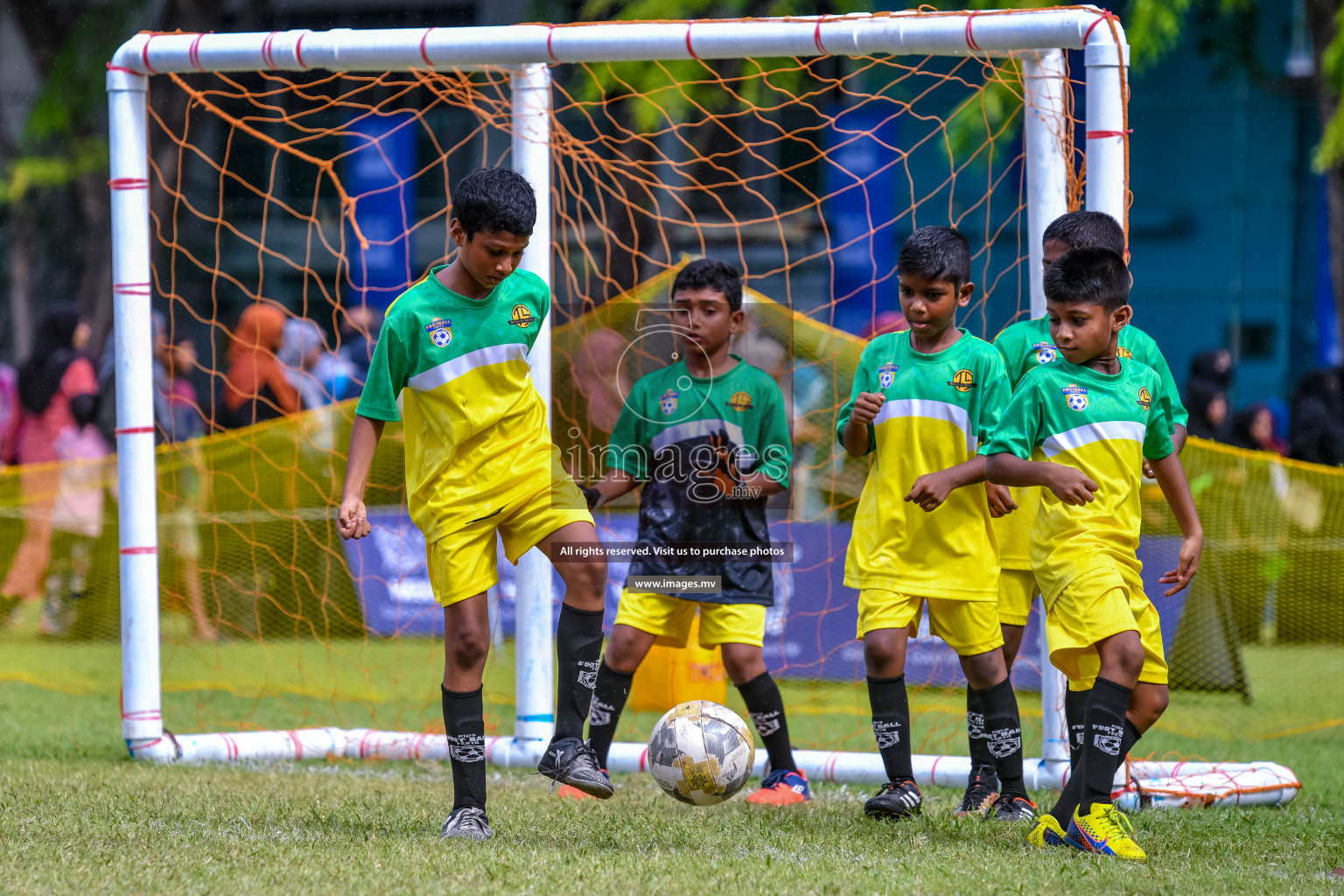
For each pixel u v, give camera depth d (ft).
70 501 95.20
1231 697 74.08
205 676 80.59
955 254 42.50
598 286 115.65
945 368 43.06
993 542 43.11
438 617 89.86
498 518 39.09
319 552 89.61
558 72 128.26
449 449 38.83
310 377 92.48
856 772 53.36
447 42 54.44
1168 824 43.09
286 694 75.87
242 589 89.86
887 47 51.65
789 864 34.45
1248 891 31.71
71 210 180.86
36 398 101.55
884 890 31.17
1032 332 47.34
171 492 89.40
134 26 161.48
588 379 56.54
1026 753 58.80
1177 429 45.32
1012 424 39.78
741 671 48.19
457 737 38.63
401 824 39.86
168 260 153.99
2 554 95.66
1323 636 87.04
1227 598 75.36
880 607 42.88
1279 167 155.94
